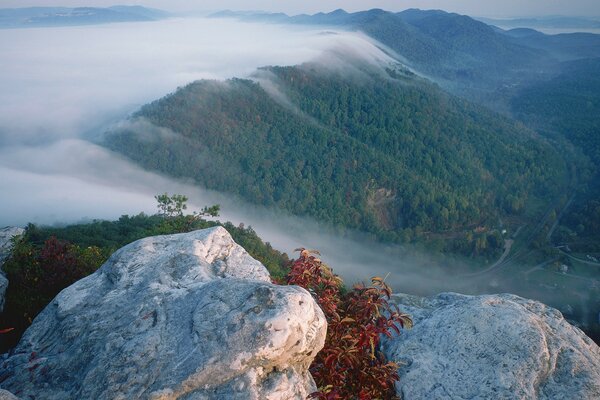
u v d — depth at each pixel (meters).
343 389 7.40
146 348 6.68
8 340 10.34
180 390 6.10
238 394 6.02
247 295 7.02
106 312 7.84
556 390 7.14
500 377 7.34
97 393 6.25
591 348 7.97
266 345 6.30
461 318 8.58
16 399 5.98
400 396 7.67
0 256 14.06
